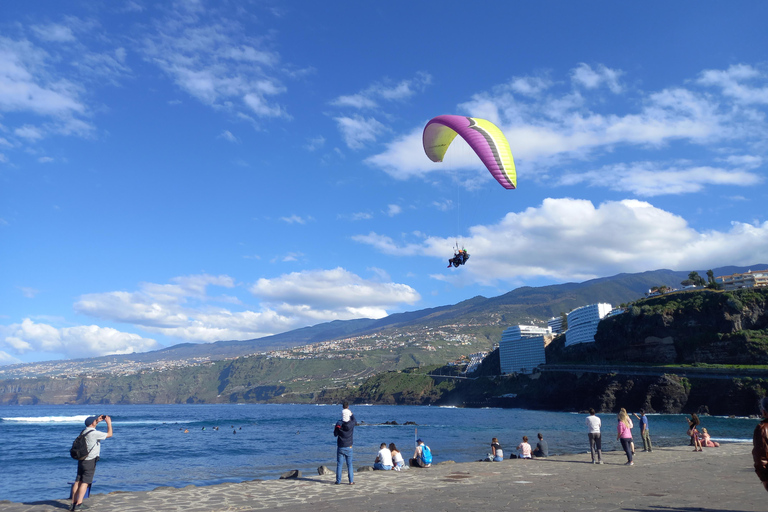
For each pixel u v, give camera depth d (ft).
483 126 113.91
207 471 143.43
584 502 44.75
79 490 43.80
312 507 43.60
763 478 21.52
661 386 475.31
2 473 150.61
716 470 69.67
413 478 62.90
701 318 501.56
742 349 455.63
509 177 108.88
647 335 544.62
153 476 135.03
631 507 42.01
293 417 590.14
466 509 41.70
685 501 44.96
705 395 446.60
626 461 82.53
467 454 162.61
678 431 243.60
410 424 388.16
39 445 243.40
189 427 396.57
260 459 173.47
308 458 175.22
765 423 21.99
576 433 258.37
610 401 534.37
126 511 42.55
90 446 44.47
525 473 67.41
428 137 137.28
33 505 46.24
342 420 58.65
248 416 638.94
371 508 42.68
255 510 42.57
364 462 140.67
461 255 112.06
